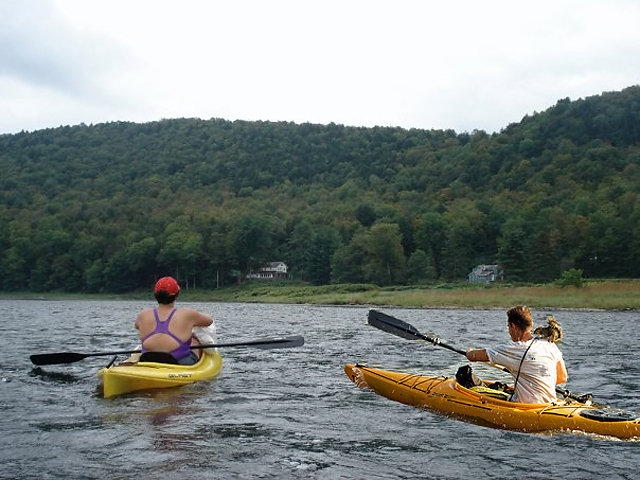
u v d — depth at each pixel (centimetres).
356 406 639
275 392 710
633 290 5728
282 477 407
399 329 770
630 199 10450
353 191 17175
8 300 10212
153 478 400
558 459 458
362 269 10012
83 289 11788
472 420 580
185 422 554
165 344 756
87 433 511
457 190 15500
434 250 11462
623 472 430
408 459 454
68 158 19400
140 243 11600
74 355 802
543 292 5975
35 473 409
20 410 601
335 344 1353
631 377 860
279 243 13600
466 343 1409
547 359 585
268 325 2214
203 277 11794
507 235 9738
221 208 15038
